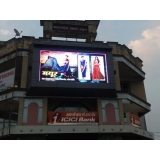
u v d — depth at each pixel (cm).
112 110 2378
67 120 2208
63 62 2436
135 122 2456
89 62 2503
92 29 3031
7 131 2112
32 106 2245
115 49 2802
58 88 2288
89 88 2345
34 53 2398
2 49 2733
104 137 2269
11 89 2306
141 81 3166
